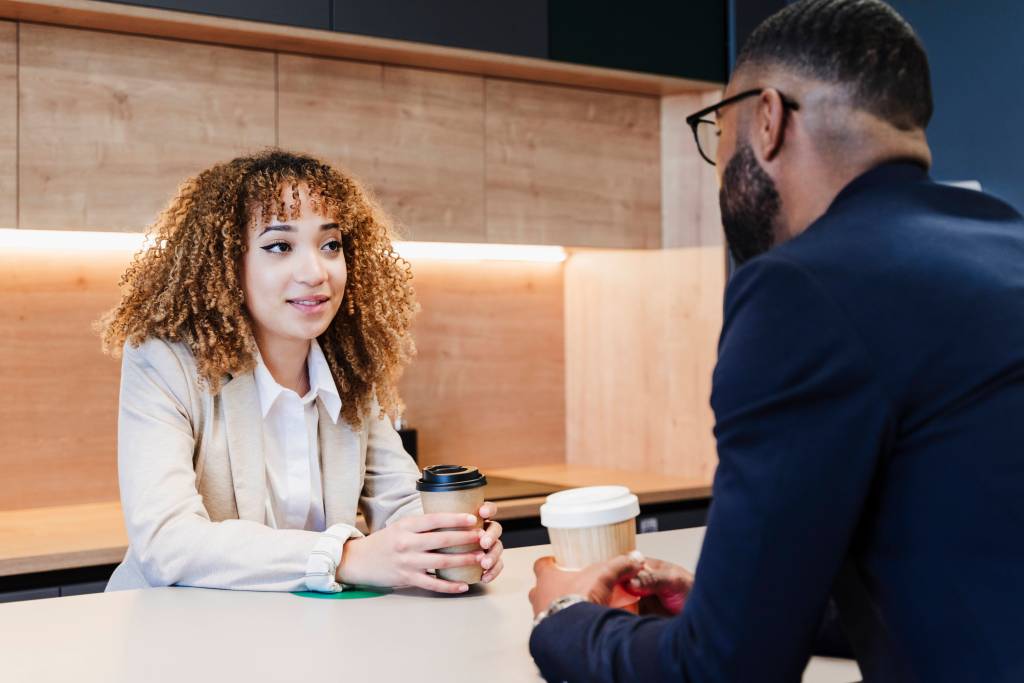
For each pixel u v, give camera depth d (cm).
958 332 75
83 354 270
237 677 93
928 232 81
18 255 262
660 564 106
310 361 167
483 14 271
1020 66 292
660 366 328
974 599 73
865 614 81
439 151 285
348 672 95
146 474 145
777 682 75
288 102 263
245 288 162
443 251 323
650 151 324
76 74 238
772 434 75
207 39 251
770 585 74
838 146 87
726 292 83
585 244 310
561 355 352
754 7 314
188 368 157
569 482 307
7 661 99
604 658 85
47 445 265
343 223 168
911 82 87
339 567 131
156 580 137
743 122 92
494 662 98
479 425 334
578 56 287
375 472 178
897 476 76
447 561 127
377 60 275
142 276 165
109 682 92
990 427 74
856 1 89
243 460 159
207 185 164
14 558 207
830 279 77
